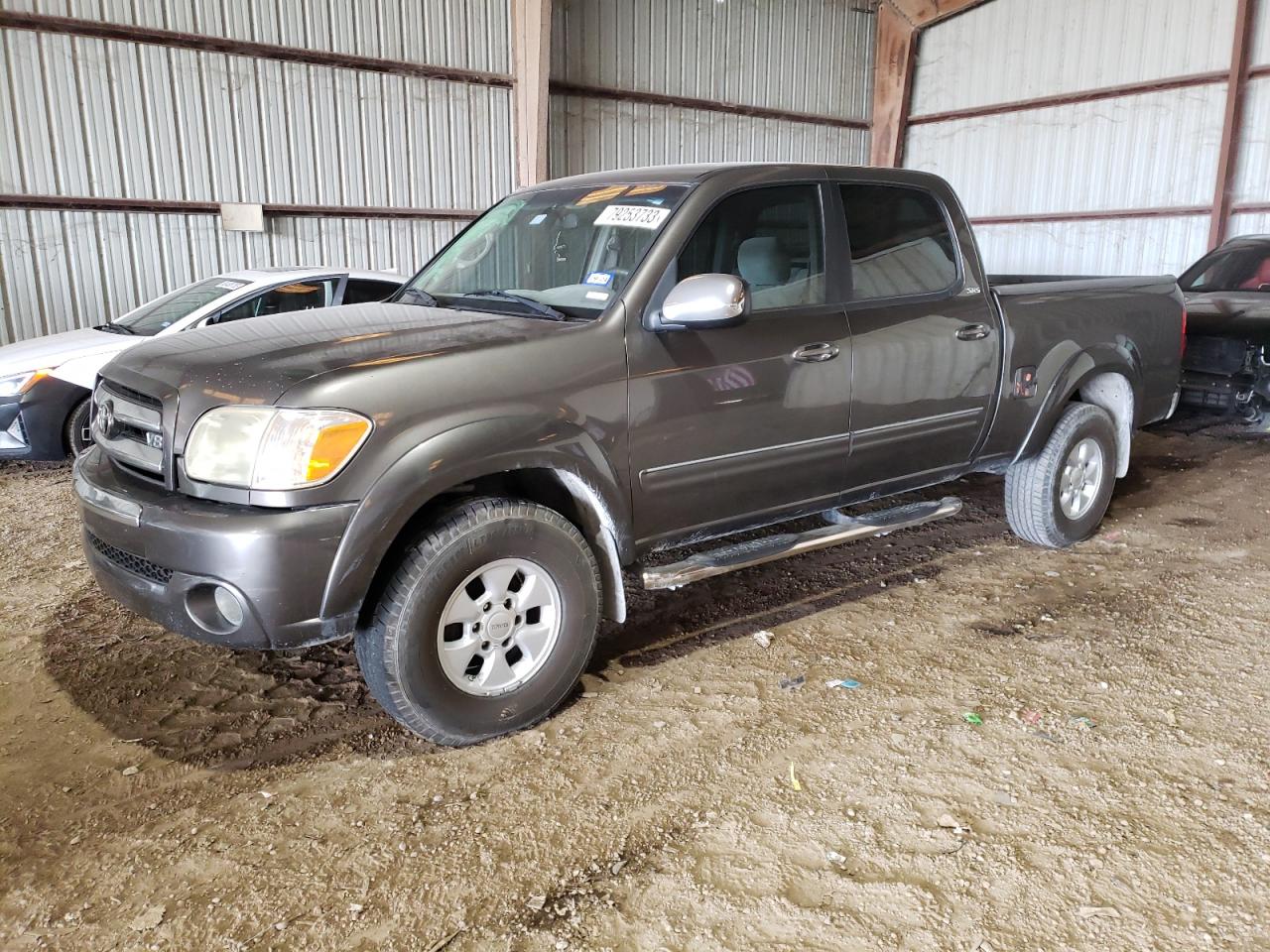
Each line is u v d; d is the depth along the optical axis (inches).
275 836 102.7
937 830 102.2
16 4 344.2
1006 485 192.2
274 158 410.3
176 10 375.9
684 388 128.3
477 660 121.1
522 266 144.9
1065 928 87.2
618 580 129.0
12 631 156.2
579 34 499.5
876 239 153.9
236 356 112.8
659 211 133.0
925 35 625.6
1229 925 87.4
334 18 413.7
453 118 456.8
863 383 148.1
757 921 88.8
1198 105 497.0
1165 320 202.7
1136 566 185.9
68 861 98.7
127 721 127.6
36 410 252.5
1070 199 562.6
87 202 369.4
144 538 107.0
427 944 86.4
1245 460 276.2
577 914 90.0
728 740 121.5
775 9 580.7
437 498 117.6
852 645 150.6
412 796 109.9
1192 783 110.7
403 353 111.5
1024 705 130.0
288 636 104.5
